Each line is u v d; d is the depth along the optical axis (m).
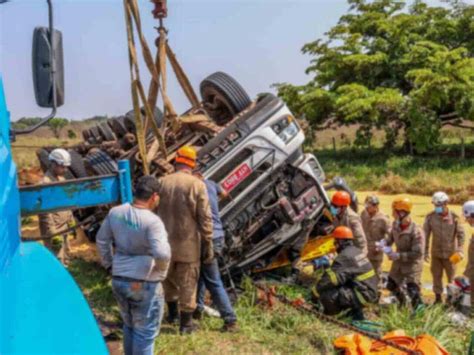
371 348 5.45
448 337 6.24
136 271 4.47
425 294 8.56
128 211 4.44
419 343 5.41
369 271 6.66
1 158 2.81
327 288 6.65
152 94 7.05
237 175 7.43
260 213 7.80
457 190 18.41
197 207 5.80
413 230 7.50
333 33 31.36
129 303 4.57
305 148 32.44
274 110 7.76
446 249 7.80
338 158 29.66
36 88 3.21
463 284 7.61
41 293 2.97
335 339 5.84
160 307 4.65
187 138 8.09
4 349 2.53
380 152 31.23
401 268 7.59
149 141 8.32
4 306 2.59
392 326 6.45
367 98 27.67
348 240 6.79
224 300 6.11
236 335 6.02
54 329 2.89
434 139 27.73
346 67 31.11
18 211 3.12
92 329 3.01
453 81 26.81
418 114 27.48
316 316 6.47
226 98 8.29
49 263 3.11
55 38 3.23
